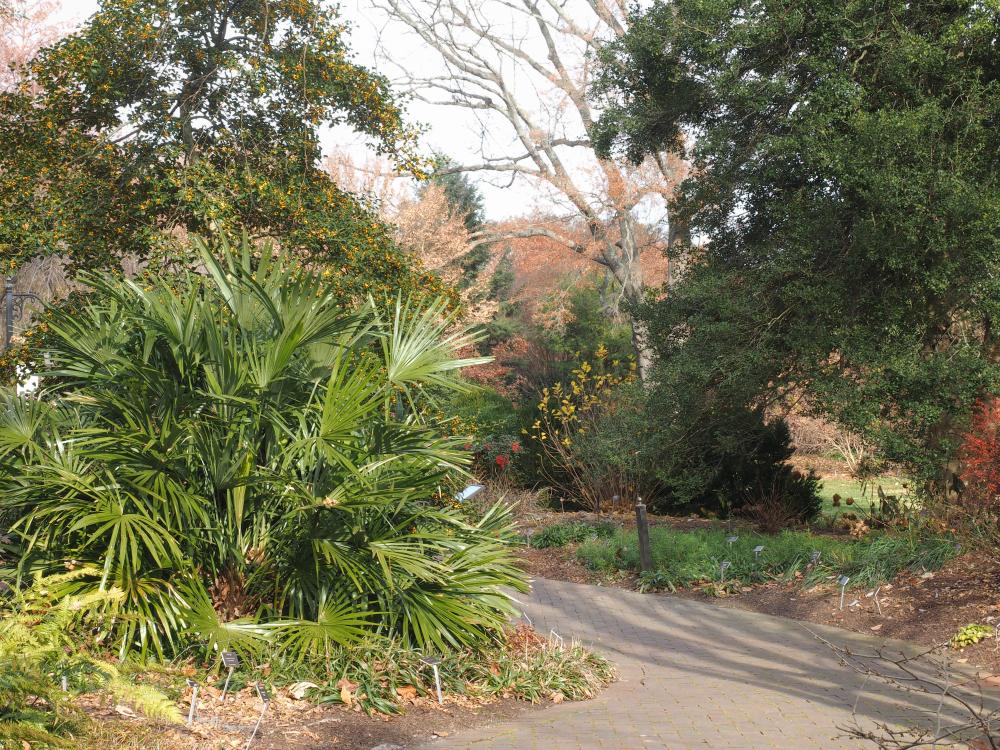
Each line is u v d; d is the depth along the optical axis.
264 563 7.16
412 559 7.21
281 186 13.29
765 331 13.38
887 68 12.58
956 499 12.75
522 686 7.26
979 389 12.38
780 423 16.97
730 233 15.41
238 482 7.04
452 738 5.91
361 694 6.34
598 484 18.36
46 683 4.52
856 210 12.84
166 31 12.83
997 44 12.20
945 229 11.91
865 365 12.80
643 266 35.00
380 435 7.62
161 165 12.84
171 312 7.44
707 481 15.69
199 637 6.57
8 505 6.80
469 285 37.31
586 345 32.47
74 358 7.46
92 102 12.79
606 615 11.08
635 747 5.72
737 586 11.91
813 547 12.42
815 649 9.13
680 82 14.30
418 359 8.13
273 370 7.34
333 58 13.40
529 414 20.72
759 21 13.12
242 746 5.18
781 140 12.81
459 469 7.87
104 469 6.89
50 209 12.01
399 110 13.97
